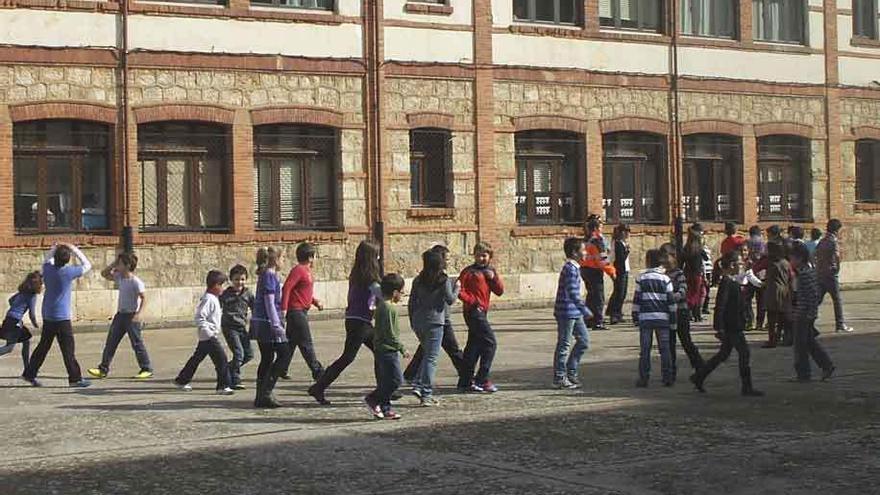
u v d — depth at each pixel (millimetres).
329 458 14711
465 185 37156
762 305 29750
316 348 27156
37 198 32094
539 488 13047
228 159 34000
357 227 35531
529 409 18219
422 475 13734
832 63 44375
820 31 44312
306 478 13648
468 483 13312
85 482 13562
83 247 32219
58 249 21266
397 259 36062
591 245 30766
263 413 18125
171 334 30812
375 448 15297
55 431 16734
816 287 21047
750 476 13523
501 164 37750
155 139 33312
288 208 35094
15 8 31609
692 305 31266
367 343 19188
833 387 20344
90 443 15844
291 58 34625
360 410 18344
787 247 26234
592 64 39438
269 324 18609
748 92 42406
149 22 33062
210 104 33625
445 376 22094
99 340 29469
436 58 36812
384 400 17406
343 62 35344
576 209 39344
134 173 32719
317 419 17531
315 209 35469
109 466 14383
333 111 35219
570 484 13227
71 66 32125
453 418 17469
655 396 19484
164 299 33062
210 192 34062
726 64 42031
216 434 16406
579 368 23047
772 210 43438
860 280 45094
